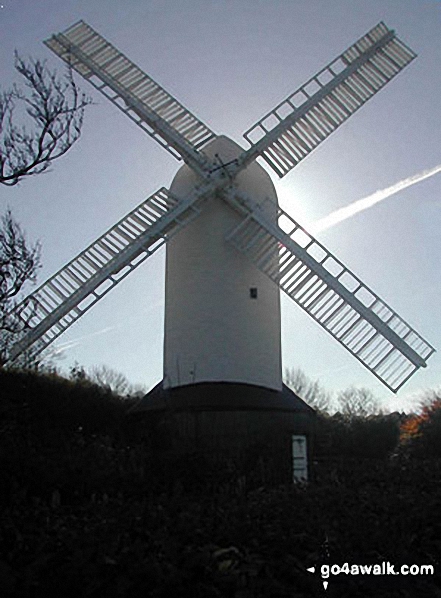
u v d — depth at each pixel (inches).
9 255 456.1
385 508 349.4
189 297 719.7
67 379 786.8
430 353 697.6
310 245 729.0
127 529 275.1
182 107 755.4
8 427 557.9
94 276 699.4
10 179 443.8
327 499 366.3
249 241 723.4
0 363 647.8
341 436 1088.8
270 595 248.5
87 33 776.3
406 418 1244.5
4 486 434.9
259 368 708.7
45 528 286.8
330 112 779.4
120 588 219.5
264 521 312.2
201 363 699.4
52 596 222.1
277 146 743.1
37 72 469.4
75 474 477.7
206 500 384.8
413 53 828.6
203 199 725.3
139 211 731.4
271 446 644.1
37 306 637.3
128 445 636.1
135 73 764.0
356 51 808.3
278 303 748.6
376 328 697.0
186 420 655.8
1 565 222.2
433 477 509.0
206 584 235.1
